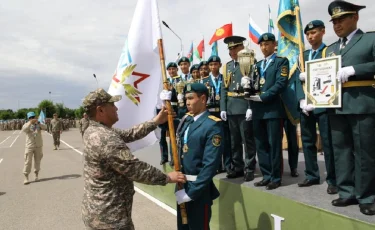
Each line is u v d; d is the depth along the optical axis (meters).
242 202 3.49
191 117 2.95
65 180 8.13
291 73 4.38
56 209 5.64
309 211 2.63
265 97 3.35
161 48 3.04
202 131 2.71
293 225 2.79
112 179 2.27
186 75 6.59
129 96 3.35
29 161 7.92
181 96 5.13
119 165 2.20
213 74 4.90
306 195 2.99
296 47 4.62
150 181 2.28
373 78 2.48
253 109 3.60
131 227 2.35
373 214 2.37
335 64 2.65
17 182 8.05
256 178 3.96
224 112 4.19
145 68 3.40
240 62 3.67
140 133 2.98
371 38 2.52
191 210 2.77
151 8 3.38
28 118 8.05
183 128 2.93
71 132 34.19
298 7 3.91
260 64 3.71
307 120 3.42
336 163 2.77
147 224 4.66
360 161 2.53
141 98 3.40
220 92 4.73
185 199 2.60
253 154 3.81
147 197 6.18
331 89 2.68
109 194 2.24
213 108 4.76
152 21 3.38
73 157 12.74
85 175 2.34
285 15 4.53
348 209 2.54
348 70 2.49
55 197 6.47
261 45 3.63
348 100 2.58
